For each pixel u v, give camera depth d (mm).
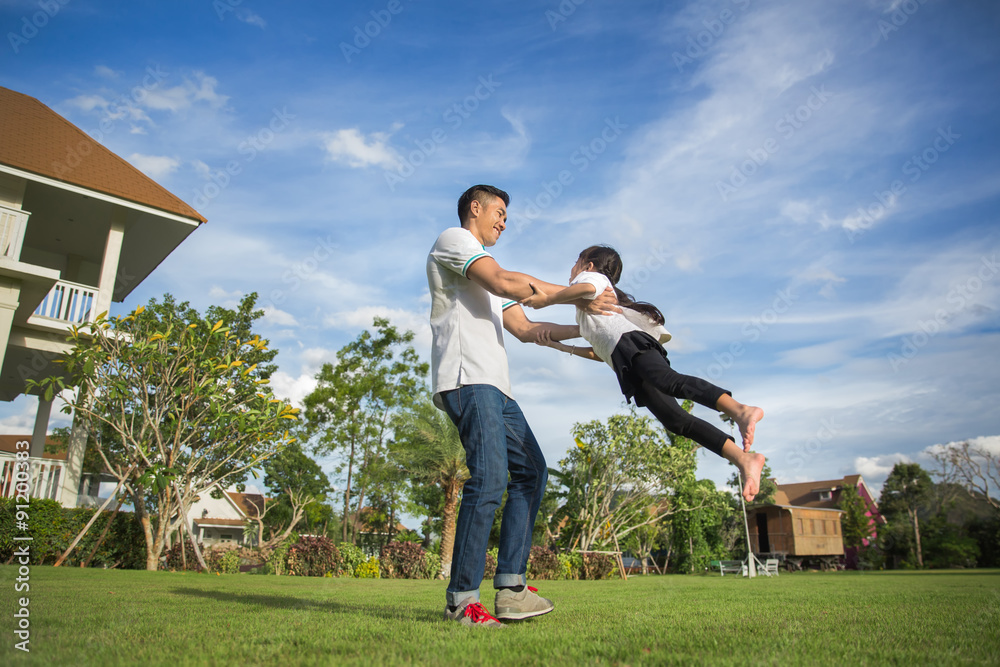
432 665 1413
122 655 1472
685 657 1506
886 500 44969
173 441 11484
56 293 11602
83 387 10727
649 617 2744
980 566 38000
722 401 2439
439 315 2695
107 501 10297
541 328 3225
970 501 40875
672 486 20328
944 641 1874
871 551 40500
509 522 2629
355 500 21125
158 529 10891
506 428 2682
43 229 14008
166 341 11070
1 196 11516
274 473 20438
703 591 6352
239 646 1628
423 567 14531
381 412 20438
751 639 1864
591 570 16312
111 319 10734
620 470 19984
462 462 15703
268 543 15758
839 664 1448
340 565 13805
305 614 2562
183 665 1359
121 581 5164
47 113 13477
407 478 19750
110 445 13875
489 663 1441
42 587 4027
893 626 2316
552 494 21578
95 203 12758
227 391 11352
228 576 8578
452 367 2539
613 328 2900
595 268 3352
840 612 3031
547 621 2545
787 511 37250
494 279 2523
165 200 13078
